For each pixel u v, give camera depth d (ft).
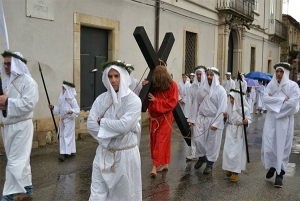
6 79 15.78
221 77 55.36
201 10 49.29
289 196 17.75
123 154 11.74
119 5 34.06
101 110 12.04
